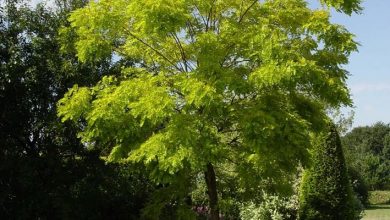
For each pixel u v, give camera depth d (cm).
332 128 1359
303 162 890
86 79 1304
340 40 870
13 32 1341
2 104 1303
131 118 854
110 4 913
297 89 955
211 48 854
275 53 784
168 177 828
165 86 877
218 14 988
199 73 824
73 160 1374
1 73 1266
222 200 995
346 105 871
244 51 879
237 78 802
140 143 869
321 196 1330
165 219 1255
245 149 880
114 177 1370
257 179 911
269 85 851
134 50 1015
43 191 1287
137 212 1447
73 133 1333
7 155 1307
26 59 1330
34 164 1295
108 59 1359
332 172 1334
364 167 5466
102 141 917
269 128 775
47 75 1330
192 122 799
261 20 909
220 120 912
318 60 922
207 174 989
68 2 1450
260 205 1484
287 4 966
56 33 1349
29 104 1326
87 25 923
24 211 1245
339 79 867
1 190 1250
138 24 803
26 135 1360
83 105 884
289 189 1059
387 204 4253
